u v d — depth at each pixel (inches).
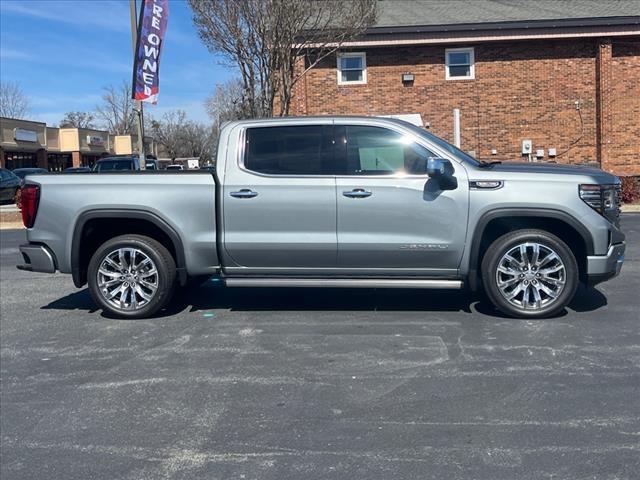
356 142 237.5
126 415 163.3
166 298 250.1
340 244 235.0
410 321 239.6
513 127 778.8
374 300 274.1
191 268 244.8
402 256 234.8
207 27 571.5
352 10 601.3
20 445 148.9
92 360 205.9
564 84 770.8
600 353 199.3
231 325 240.7
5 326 249.3
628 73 763.4
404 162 235.6
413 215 231.5
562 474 129.0
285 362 198.1
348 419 157.0
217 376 187.9
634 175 741.3
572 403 162.9
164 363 200.5
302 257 239.3
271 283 240.8
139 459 140.5
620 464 132.3
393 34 754.2
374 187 231.9
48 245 248.2
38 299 298.5
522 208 227.1
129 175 245.0
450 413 158.7
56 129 1862.7
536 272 233.3
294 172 237.5
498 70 774.5
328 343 215.6
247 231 239.3
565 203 226.1
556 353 200.1
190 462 138.3
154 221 241.8
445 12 796.6
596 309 251.0
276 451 142.1
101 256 248.7
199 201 240.2
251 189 237.0
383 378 182.7
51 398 175.9
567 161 777.6
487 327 229.0
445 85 778.8
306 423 155.4
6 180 940.0
